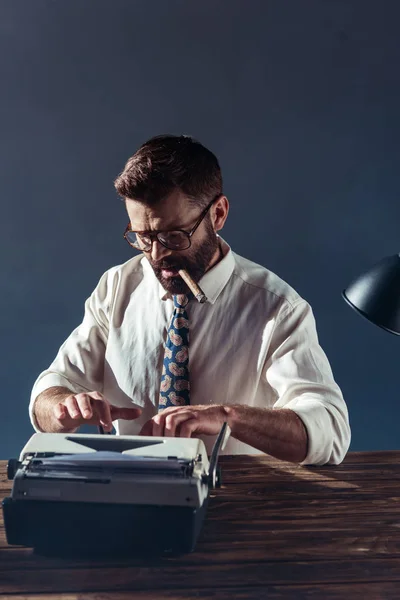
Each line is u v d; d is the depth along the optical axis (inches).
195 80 151.9
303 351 71.7
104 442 47.6
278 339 73.2
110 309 78.7
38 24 148.4
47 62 149.7
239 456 62.4
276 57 151.6
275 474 57.9
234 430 56.7
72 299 156.1
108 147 152.8
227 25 150.4
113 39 149.9
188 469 43.4
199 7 149.7
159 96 152.0
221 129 153.4
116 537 42.6
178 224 65.2
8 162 151.7
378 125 154.0
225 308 74.2
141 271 78.8
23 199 152.8
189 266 68.0
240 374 73.7
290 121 153.4
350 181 155.6
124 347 76.6
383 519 49.0
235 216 155.7
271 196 155.5
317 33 151.1
